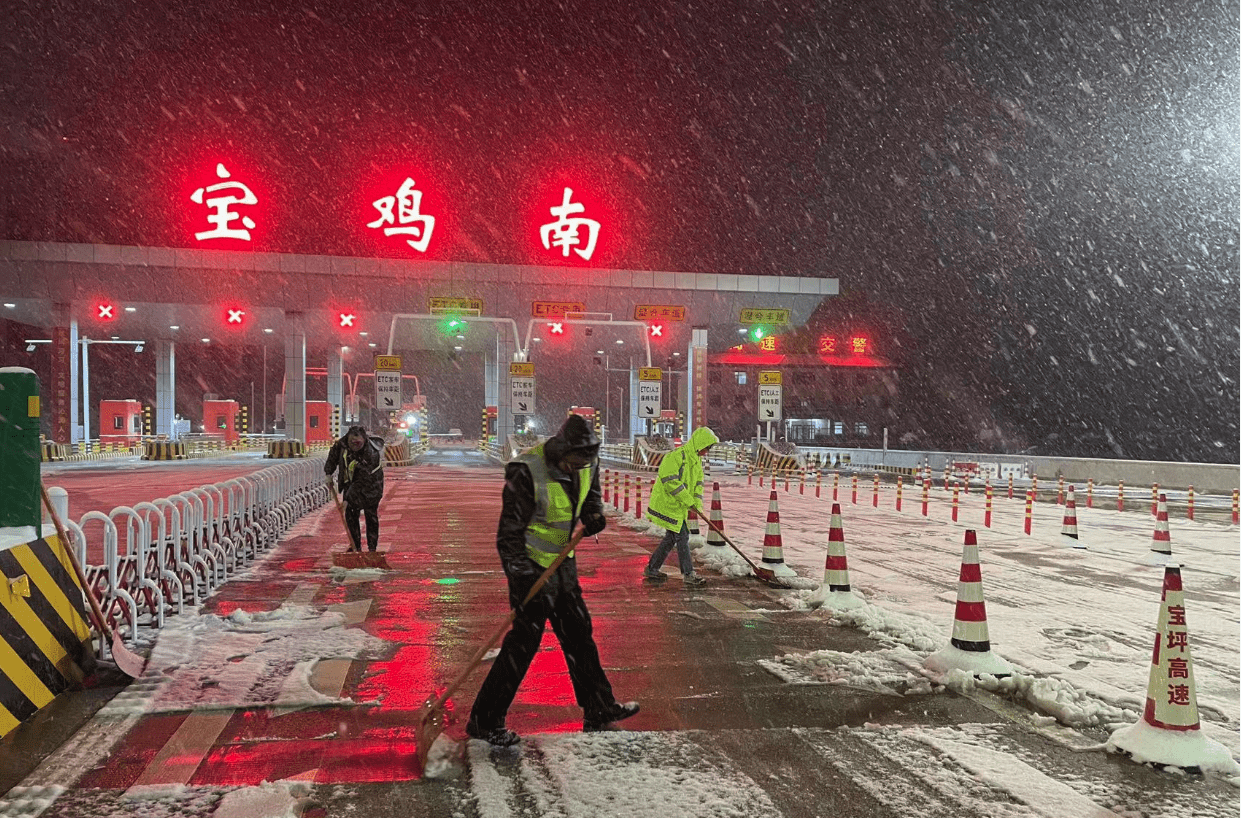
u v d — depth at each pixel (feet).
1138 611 26.68
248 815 11.57
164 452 143.74
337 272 138.21
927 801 12.29
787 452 115.03
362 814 11.76
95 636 19.52
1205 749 13.82
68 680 17.13
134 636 20.76
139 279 134.72
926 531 48.88
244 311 141.28
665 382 269.03
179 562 24.99
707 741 14.62
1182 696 14.03
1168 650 14.17
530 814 11.68
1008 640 22.58
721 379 214.69
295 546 39.60
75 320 142.92
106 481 87.30
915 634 22.08
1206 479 90.68
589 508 14.88
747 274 151.12
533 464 14.51
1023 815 11.89
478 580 30.71
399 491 77.30
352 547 34.17
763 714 16.17
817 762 13.73
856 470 132.46
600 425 187.62
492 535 44.32
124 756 13.79
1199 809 12.15
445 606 26.13
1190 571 35.04
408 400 374.43
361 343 183.01
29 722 15.30
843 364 210.38
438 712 16.07
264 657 19.69
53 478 92.22
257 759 13.71
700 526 45.06
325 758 13.78
